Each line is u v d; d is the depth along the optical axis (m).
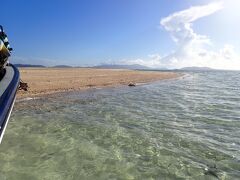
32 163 8.41
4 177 7.43
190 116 15.98
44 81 33.66
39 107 17.73
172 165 8.53
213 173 8.00
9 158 8.70
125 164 8.53
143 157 9.16
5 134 11.19
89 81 37.69
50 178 7.47
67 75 48.62
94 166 8.32
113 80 42.34
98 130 12.43
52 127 12.73
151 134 11.94
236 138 11.49
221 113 17.03
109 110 17.64
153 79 52.25
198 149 10.04
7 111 6.18
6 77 9.20
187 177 7.71
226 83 48.88
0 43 8.09
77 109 17.67
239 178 7.70
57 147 9.89
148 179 7.57
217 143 10.79
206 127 13.34
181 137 11.53
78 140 10.81
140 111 17.48
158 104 20.62
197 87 37.94
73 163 8.49
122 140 10.98
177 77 68.81
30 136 11.10
